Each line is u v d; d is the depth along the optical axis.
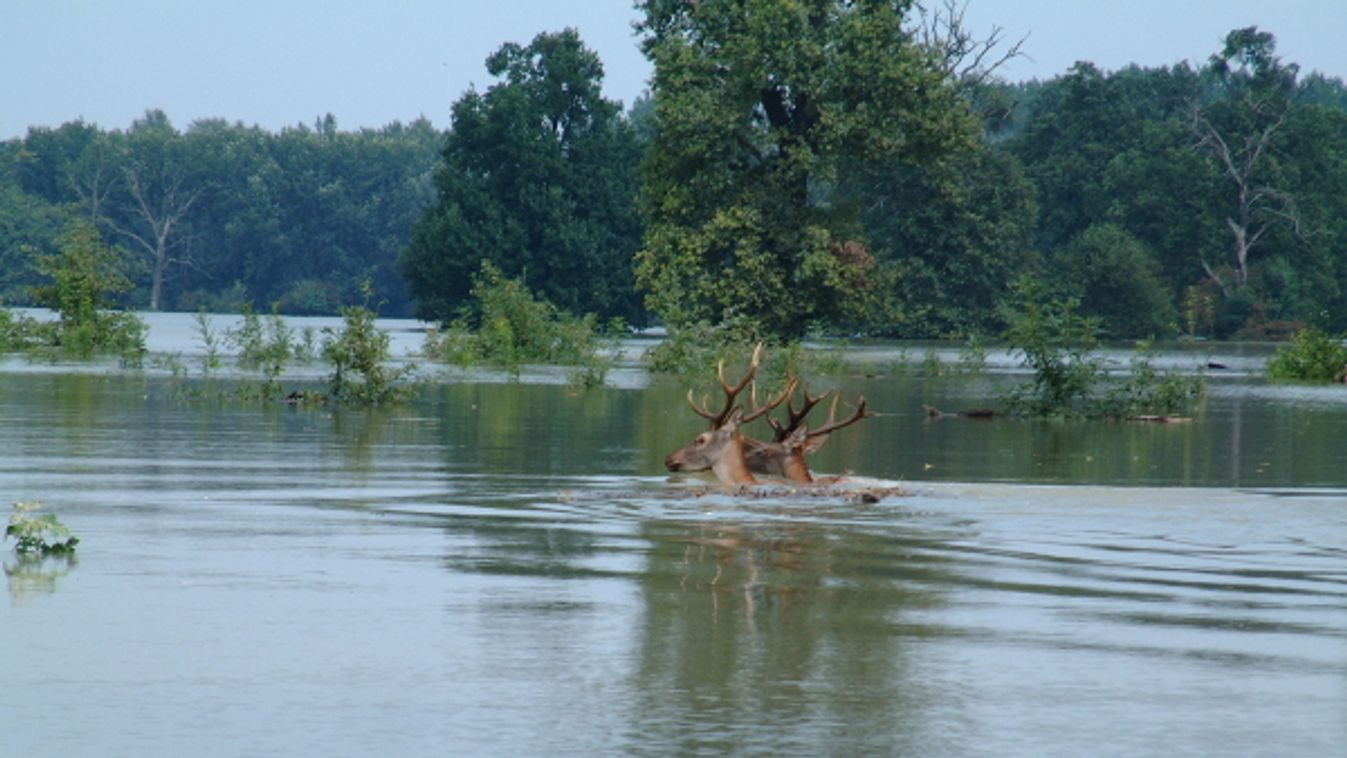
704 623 20.83
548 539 28.14
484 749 15.16
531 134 194.12
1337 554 27.11
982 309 197.88
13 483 36.16
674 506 33.00
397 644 19.36
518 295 119.12
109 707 16.48
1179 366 125.50
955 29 162.62
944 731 15.86
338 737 15.51
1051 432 58.91
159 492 34.66
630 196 199.12
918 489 35.59
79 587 22.80
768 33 124.12
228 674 17.84
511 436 52.09
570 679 17.77
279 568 24.62
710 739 15.52
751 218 127.25
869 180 197.38
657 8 131.62
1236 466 45.06
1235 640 20.06
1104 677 18.09
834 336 175.12
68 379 81.62
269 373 85.69
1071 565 25.78
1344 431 60.41
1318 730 16.00
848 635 20.17
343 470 40.22
